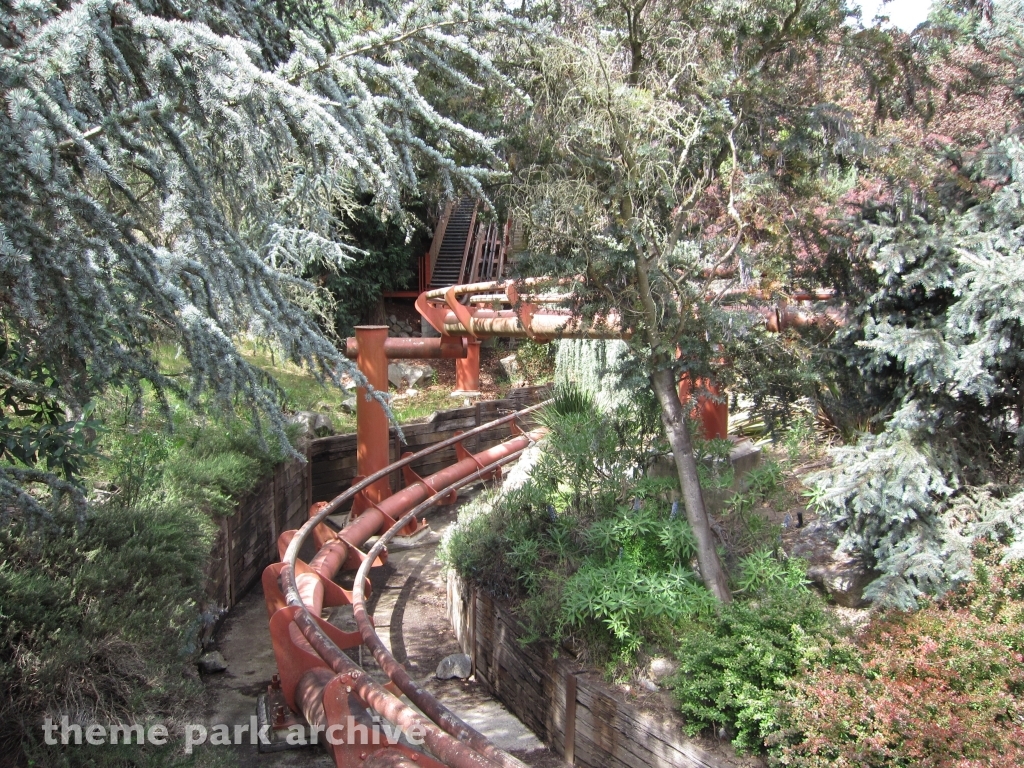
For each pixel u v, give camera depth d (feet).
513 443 33.83
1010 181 16.06
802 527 19.36
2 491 8.75
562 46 14.85
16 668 12.35
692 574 16.53
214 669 19.06
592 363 32.45
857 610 16.19
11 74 7.73
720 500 19.39
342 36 16.87
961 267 15.43
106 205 11.01
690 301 16.94
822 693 11.36
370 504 28.48
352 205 25.18
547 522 19.44
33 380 10.09
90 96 8.72
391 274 49.88
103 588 14.53
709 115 16.80
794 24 16.48
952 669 11.52
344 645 17.26
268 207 13.05
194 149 11.32
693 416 23.39
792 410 18.53
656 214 17.47
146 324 9.45
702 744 12.92
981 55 19.17
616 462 20.04
